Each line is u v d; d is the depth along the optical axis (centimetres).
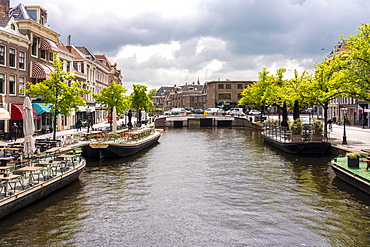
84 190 1591
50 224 1151
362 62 2022
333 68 2866
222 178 1861
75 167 1741
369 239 1040
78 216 1234
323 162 2270
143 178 1867
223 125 7612
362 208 1318
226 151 2978
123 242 1021
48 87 2461
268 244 1011
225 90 10119
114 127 3042
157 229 1123
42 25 3462
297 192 1553
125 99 4400
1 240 1014
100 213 1273
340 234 1077
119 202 1412
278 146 2950
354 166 1675
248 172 2012
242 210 1311
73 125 4575
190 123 8256
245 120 6950
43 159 1717
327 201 1411
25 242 1005
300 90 3200
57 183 1496
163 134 5112
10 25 2983
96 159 2494
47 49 3509
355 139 2919
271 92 5216
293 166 2161
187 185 1709
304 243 1017
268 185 1688
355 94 2127
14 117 2942
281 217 1231
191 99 11744
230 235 1076
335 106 5828
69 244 999
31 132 1641
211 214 1268
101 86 6494
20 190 1244
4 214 1153
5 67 2903
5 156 1752
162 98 14725
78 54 5284
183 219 1217
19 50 3109
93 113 5847
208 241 1032
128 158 2588
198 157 2641
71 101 2531
